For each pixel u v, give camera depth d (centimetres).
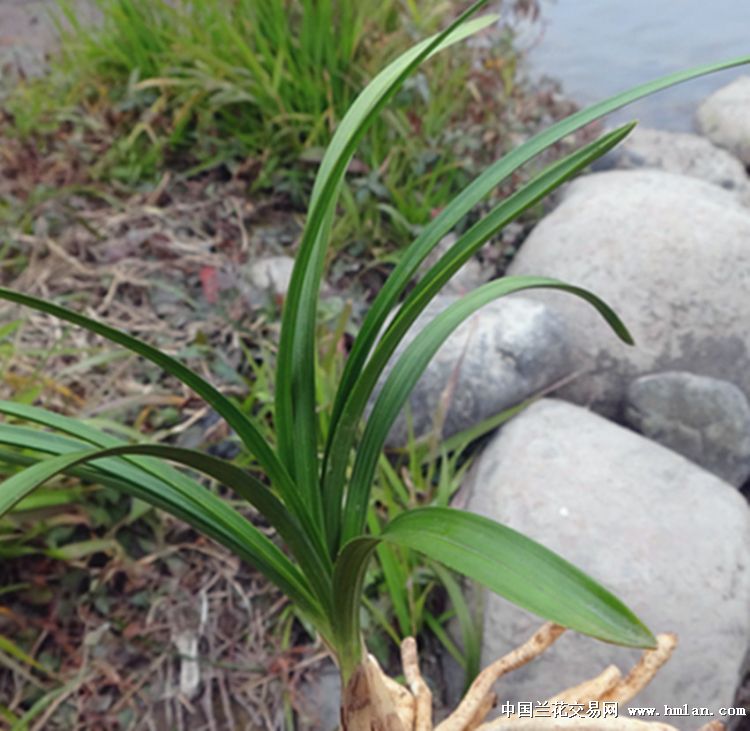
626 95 46
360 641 50
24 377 98
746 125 171
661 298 113
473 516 37
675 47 193
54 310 38
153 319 112
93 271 116
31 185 128
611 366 112
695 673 82
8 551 82
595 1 214
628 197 124
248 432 44
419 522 39
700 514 90
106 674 82
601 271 115
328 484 49
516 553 35
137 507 87
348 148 42
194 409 101
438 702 87
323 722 83
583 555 87
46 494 83
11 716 75
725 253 116
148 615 86
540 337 107
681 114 182
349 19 134
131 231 123
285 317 46
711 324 112
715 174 163
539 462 95
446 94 142
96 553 89
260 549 49
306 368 49
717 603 84
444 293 121
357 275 124
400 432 103
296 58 140
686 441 108
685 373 110
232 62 138
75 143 133
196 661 84
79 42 154
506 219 43
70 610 85
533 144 48
